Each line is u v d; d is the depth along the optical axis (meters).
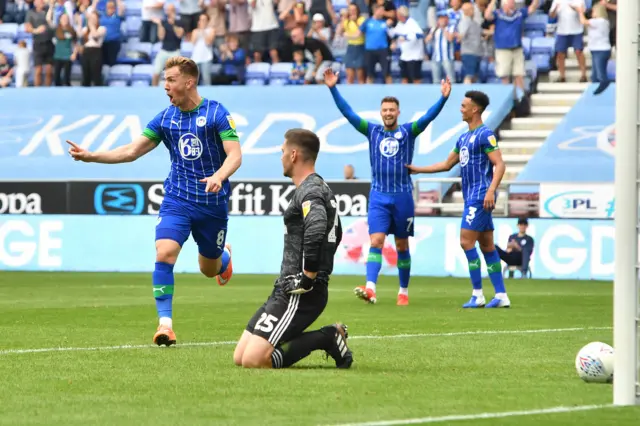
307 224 14.02
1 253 45.06
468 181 26.47
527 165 47.19
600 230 39.66
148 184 43.75
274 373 14.05
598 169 46.53
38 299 28.77
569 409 11.38
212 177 17.08
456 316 23.75
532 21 52.59
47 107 53.56
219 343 18.09
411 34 50.50
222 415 11.00
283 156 14.51
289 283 14.38
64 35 54.03
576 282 37.69
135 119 52.38
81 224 44.34
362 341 18.44
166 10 56.59
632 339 11.66
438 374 14.20
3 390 12.68
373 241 27.25
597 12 49.22
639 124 11.62
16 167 51.97
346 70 51.62
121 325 21.38
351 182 41.88
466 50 49.75
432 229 41.50
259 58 53.62
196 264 43.59
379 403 11.77
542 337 19.23
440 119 49.06
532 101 49.97
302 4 52.66
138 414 11.06
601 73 49.28
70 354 16.25
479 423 10.54
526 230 40.50
